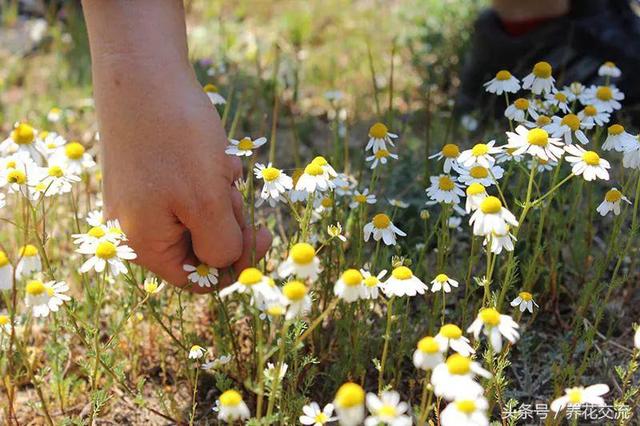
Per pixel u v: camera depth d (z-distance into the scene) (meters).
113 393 0.70
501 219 0.58
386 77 1.18
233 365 0.69
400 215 0.80
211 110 0.61
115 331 0.65
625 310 0.76
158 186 0.60
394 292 0.59
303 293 0.54
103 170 0.61
